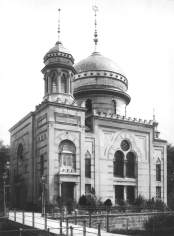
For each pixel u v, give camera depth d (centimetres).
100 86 5525
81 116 4625
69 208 3847
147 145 5300
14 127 5506
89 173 4688
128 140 5112
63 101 4581
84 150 4578
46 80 4856
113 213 3991
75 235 2594
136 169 5106
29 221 3161
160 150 5503
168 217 4012
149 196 5144
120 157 5050
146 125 5325
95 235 2642
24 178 4925
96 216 3734
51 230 2764
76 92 5622
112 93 5566
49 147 4303
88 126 4919
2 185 5619
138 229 3959
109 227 3819
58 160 4353
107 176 4806
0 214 3728
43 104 4528
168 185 7212
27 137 4941
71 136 4497
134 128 5206
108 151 4894
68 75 4828
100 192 4703
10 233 3027
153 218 3994
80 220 3578
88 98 5562
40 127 4603
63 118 4484
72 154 4484
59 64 4756
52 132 4369
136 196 5012
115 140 4988
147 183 5172
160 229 3819
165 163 5506
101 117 4931
